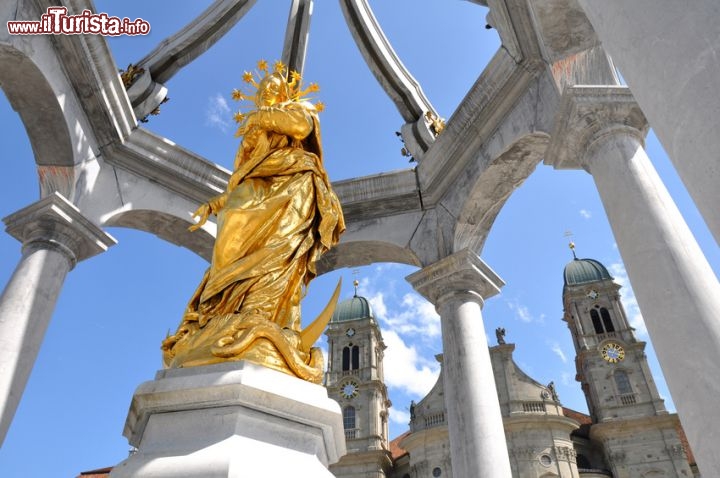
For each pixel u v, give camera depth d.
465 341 8.44
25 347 7.16
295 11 13.40
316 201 5.64
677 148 2.66
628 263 5.34
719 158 2.41
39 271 7.72
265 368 4.04
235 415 3.67
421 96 12.54
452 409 7.94
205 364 4.12
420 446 44.25
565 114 6.61
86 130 9.29
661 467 43.94
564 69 7.87
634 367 51.44
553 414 44.75
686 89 2.58
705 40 2.55
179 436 3.63
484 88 9.27
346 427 52.09
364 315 61.16
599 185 6.18
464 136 9.77
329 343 59.94
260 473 3.28
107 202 9.47
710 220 2.48
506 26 8.41
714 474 3.75
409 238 10.44
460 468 7.39
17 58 7.80
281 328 4.56
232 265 4.88
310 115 6.14
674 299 4.66
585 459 48.28
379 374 57.69
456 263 9.14
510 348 49.91
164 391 3.76
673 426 45.69
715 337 4.31
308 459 3.71
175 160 10.41
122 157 9.95
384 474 49.53
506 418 44.56
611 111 6.34
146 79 11.23
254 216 5.09
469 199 9.72
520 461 42.59
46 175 8.96
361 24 12.54
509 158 9.20
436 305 9.31
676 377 4.34
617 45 3.09
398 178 10.79
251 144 6.00
